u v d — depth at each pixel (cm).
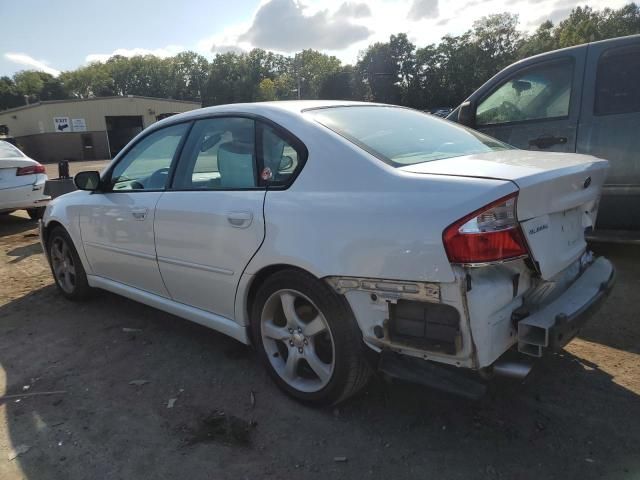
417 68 8369
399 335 229
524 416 262
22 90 10594
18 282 532
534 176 218
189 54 10881
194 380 314
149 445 254
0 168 766
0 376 331
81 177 390
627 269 462
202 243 305
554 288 250
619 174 440
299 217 255
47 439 262
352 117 295
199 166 325
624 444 238
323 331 263
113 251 382
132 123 4372
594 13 8338
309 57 11138
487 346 212
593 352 323
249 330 303
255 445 251
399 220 220
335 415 271
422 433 253
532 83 493
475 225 204
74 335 390
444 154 271
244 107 310
